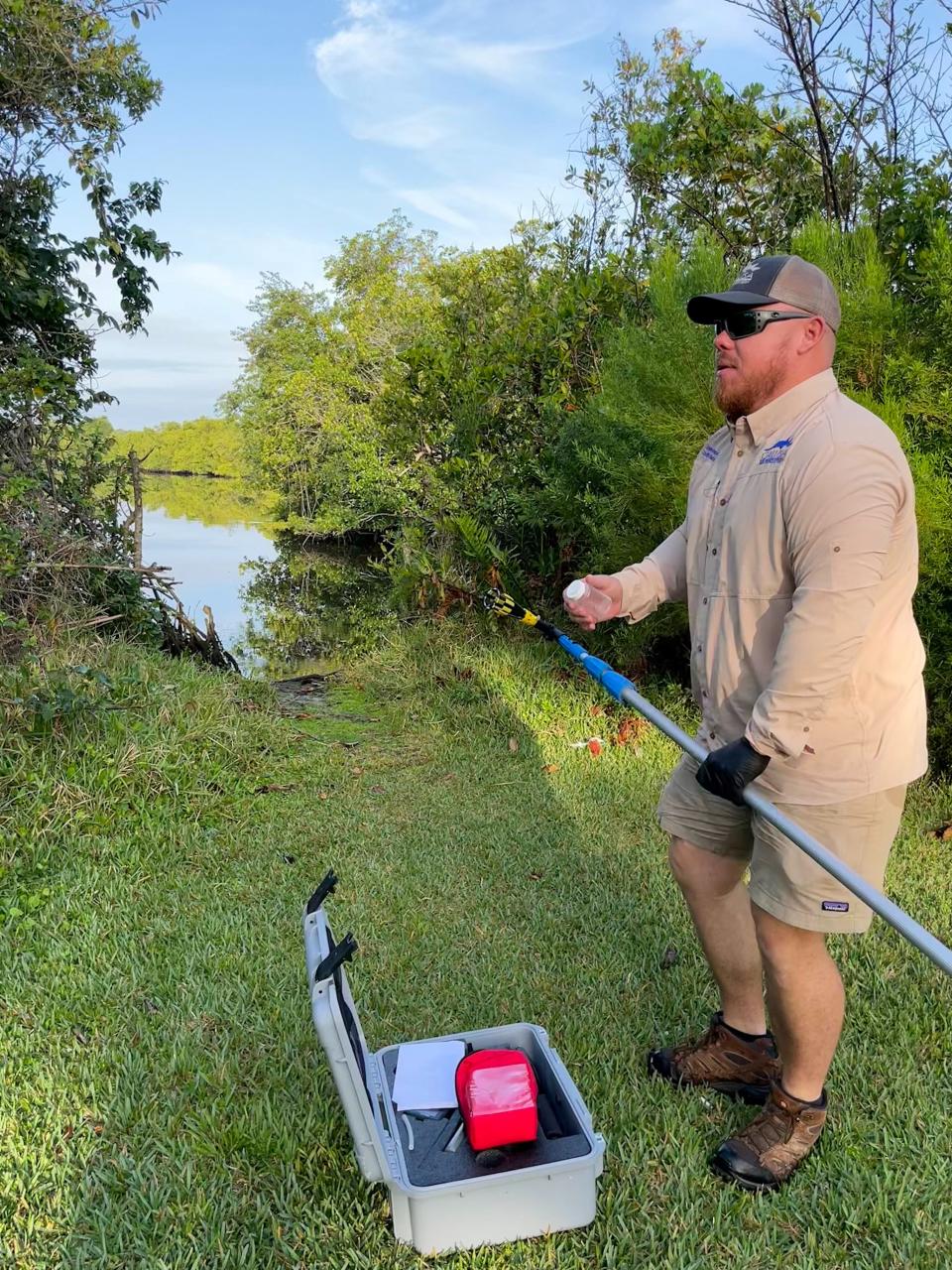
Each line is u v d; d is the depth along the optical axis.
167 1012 2.94
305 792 4.96
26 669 4.76
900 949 3.26
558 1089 2.29
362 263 27.86
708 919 2.46
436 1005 3.00
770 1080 2.51
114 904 3.69
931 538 4.05
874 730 2.07
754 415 2.16
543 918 3.58
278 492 25.58
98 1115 2.48
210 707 5.52
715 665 2.27
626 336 5.87
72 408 7.45
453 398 7.89
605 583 2.59
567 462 6.45
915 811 4.41
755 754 2.01
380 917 3.59
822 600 1.95
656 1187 2.25
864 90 5.68
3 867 3.76
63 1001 3.00
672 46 7.86
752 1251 2.07
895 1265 2.04
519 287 8.28
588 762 5.35
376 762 5.47
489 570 6.99
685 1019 2.89
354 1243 2.10
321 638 10.99
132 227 7.71
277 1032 2.83
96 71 7.04
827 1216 2.17
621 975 3.17
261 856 4.16
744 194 6.80
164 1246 2.08
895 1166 2.30
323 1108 2.48
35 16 6.70
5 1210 2.17
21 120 7.06
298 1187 2.23
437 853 4.18
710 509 2.30
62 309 7.49
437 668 6.87
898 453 2.03
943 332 4.38
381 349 22.17
